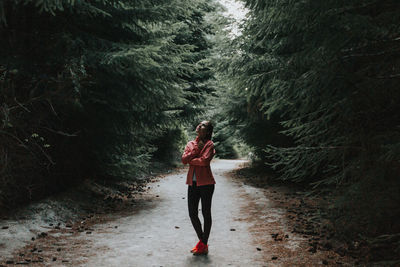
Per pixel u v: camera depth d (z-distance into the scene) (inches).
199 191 168.7
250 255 162.7
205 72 633.0
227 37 282.7
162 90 291.9
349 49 134.6
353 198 139.1
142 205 300.5
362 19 119.2
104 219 243.9
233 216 255.1
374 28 121.0
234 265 148.9
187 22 604.4
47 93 205.6
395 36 128.4
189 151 167.6
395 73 134.0
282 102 196.7
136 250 170.4
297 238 189.9
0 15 165.5
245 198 337.4
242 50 264.5
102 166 352.2
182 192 382.6
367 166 140.8
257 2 200.4
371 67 134.7
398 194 124.1
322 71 137.3
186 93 350.6
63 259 154.7
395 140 128.6
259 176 523.5
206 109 650.8
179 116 608.1
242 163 914.1
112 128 309.0
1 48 201.2
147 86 276.2
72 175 317.1
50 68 218.1
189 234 203.6
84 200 289.9
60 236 194.7
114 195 342.3
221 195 358.0
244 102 437.4
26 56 210.5
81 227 216.2
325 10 133.3
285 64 198.8
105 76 258.5
